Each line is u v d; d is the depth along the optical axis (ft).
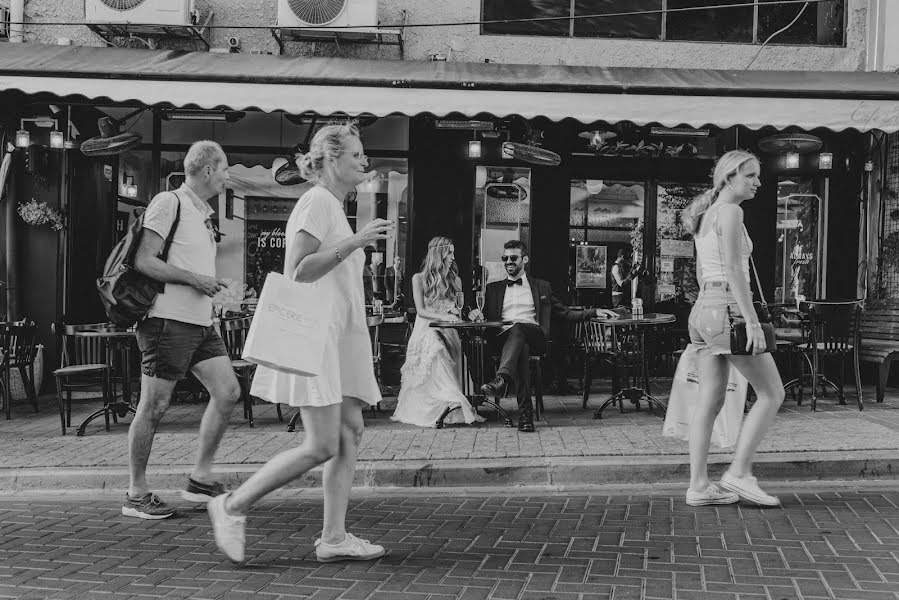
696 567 11.82
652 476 17.67
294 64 25.20
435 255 23.29
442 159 28.63
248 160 28.60
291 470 11.44
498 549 12.87
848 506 15.28
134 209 28.81
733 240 14.52
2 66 22.74
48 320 28.76
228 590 11.02
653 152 30.01
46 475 17.51
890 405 25.43
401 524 14.47
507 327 22.84
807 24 29.71
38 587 11.19
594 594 10.75
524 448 19.26
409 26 26.68
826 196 30.30
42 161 28.53
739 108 23.36
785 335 25.05
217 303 28.50
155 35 27.99
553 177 29.09
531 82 23.40
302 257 11.02
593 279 30.37
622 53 29.07
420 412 22.66
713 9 29.50
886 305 28.91
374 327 25.75
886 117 23.49
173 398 27.14
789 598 10.51
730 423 19.11
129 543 13.41
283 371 10.61
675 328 30.63
